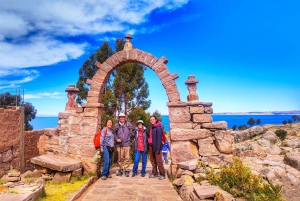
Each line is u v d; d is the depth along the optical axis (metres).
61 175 6.55
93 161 7.13
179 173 6.53
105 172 7.01
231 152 6.84
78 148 7.65
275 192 5.00
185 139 7.07
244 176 5.22
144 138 7.45
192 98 7.40
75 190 5.75
